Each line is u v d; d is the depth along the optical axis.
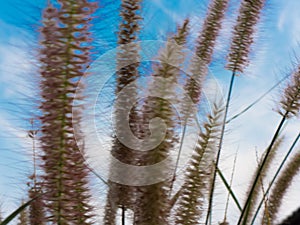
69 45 0.34
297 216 0.35
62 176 0.35
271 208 0.52
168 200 0.37
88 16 0.34
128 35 0.44
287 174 0.54
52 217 0.35
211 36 0.52
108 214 0.41
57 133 0.35
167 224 0.38
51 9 0.34
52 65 0.34
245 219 0.44
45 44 0.34
